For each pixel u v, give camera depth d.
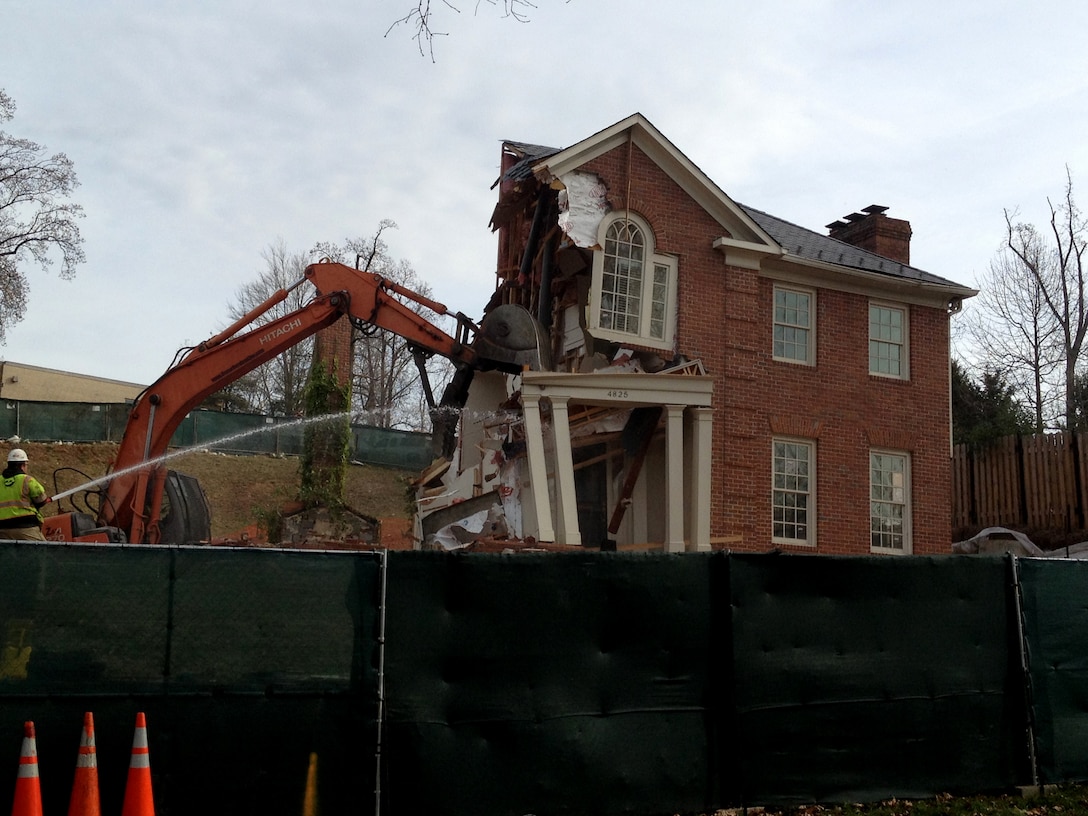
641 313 19.72
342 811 7.84
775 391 21.02
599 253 19.36
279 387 59.44
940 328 23.38
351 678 8.02
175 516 17.02
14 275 45.78
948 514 22.64
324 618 8.05
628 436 18.97
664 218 20.12
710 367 20.19
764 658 9.32
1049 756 10.36
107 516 16.20
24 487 11.50
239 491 34.72
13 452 11.67
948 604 10.20
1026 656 10.41
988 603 10.39
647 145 20.05
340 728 7.93
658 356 19.66
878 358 22.59
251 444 37.88
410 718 8.11
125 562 7.64
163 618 7.66
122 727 7.42
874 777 9.60
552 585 8.73
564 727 8.55
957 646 10.16
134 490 16.22
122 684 7.47
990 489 28.55
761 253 20.83
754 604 9.38
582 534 20.41
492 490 20.23
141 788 7.07
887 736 9.70
